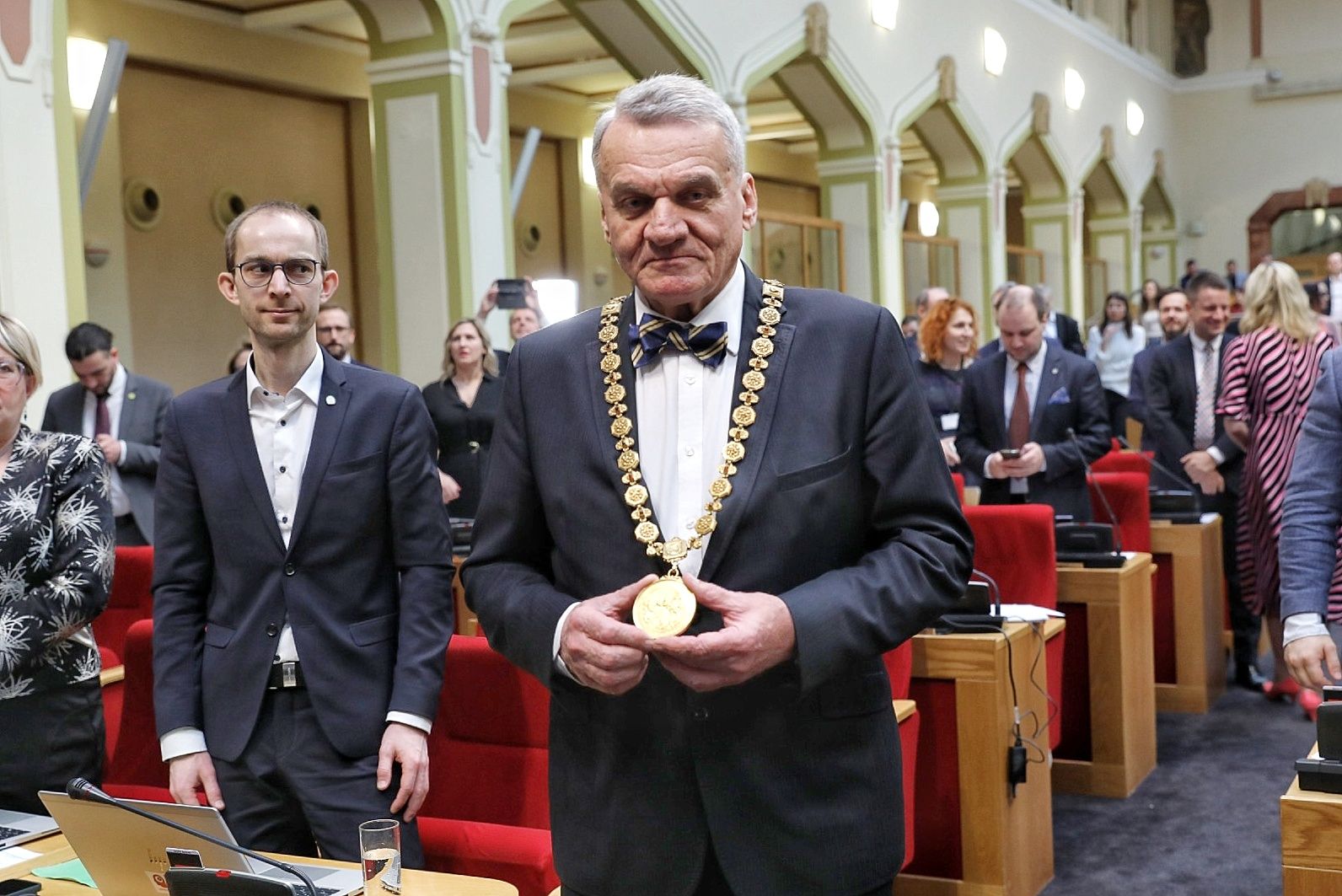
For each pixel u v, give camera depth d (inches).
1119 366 443.5
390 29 314.0
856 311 67.5
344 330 223.0
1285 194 852.6
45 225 217.0
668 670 62.4
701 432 66.1
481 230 319.0
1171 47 878.4
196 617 99.7
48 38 217.6
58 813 75.5
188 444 98.6
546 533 71.9
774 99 589.3
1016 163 683.4
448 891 76.5
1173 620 218.5
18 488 103.0
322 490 95.7
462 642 108.8
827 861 64.3
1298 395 166.4
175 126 421.4
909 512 65.9
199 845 72.1
